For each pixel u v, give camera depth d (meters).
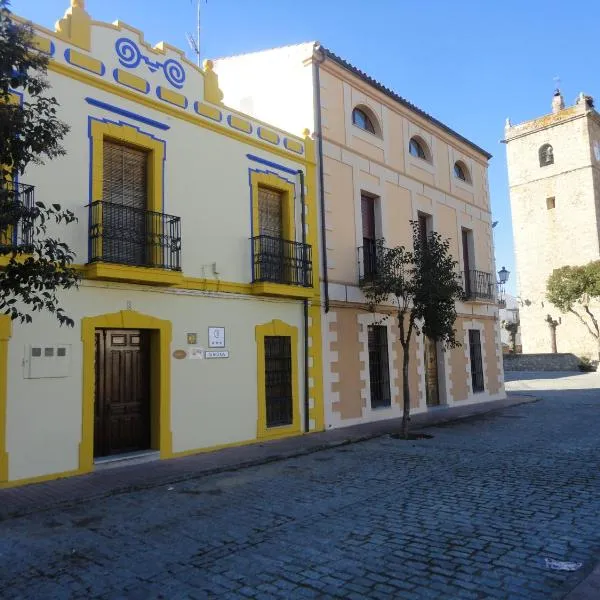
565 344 45.12
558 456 9.61
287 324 12.27
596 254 43.59
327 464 9.41
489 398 19.67
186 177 10.50
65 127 5.07
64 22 9.03
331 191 13.95
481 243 20.58
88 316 8.79
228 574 4.71
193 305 10.35
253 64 15.20
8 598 4.35
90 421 8.64
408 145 17.11
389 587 4.39
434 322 12.35
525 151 48.12
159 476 8.23
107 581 4.63
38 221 8.17
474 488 7.49
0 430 7.65
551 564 4.75
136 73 9.91
